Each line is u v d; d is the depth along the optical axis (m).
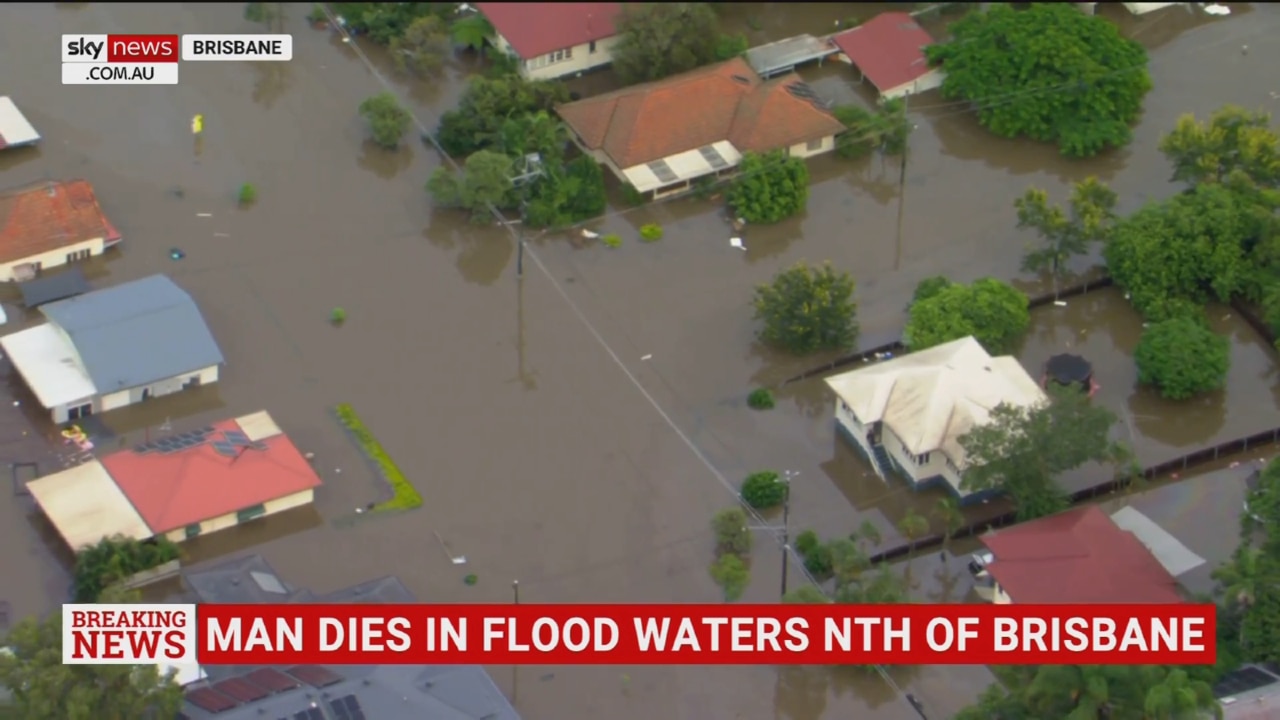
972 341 139.12
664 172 158.75
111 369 139.38
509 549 131.12
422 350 146.25
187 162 163.00
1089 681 110.38
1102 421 129.75
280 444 134.62
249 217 157.75
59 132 164.88
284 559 130.00
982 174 162.50
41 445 137.00
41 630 113.19
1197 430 139.75
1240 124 153.12
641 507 134.25
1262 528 126.56
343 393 142.38
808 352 145.75
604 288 151.88
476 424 140.25
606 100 163.25
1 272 149.00
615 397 142.62
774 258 154.50
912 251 155.00
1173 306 146.38
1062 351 146.38
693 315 149.38
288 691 113.50
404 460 137.38
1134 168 161.75
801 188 158.00
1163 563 127.44
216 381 142.88
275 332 147.25
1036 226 152.00
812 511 134.25
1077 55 163.00
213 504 130.38
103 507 129.62
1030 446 128.50
